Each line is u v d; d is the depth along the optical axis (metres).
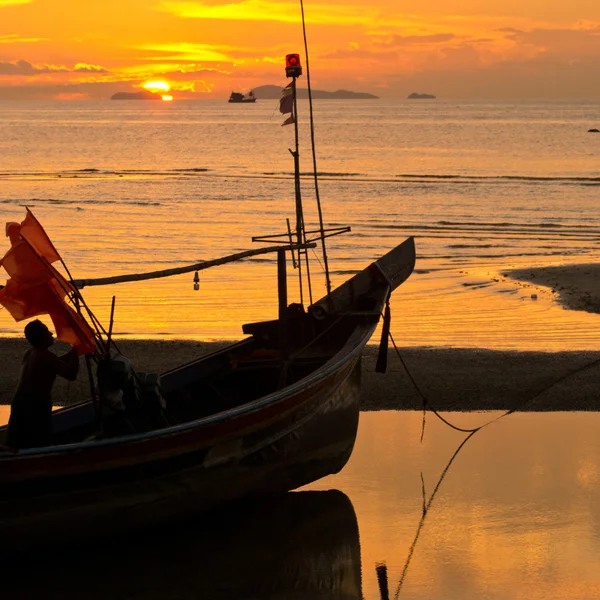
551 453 13.08
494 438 13.74
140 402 10.12
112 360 9.91
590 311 22.58
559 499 11.40
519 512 11.05
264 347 13.02
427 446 13.43
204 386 12.52
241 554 10.16
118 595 9.20
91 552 10.02
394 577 9.52
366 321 12.91
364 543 10.34
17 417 9.44
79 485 9.22
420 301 23.97
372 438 13.82
